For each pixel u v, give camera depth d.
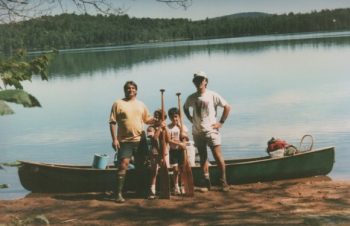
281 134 13.58
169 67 49.28
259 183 8.27
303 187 7.63
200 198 7.18
